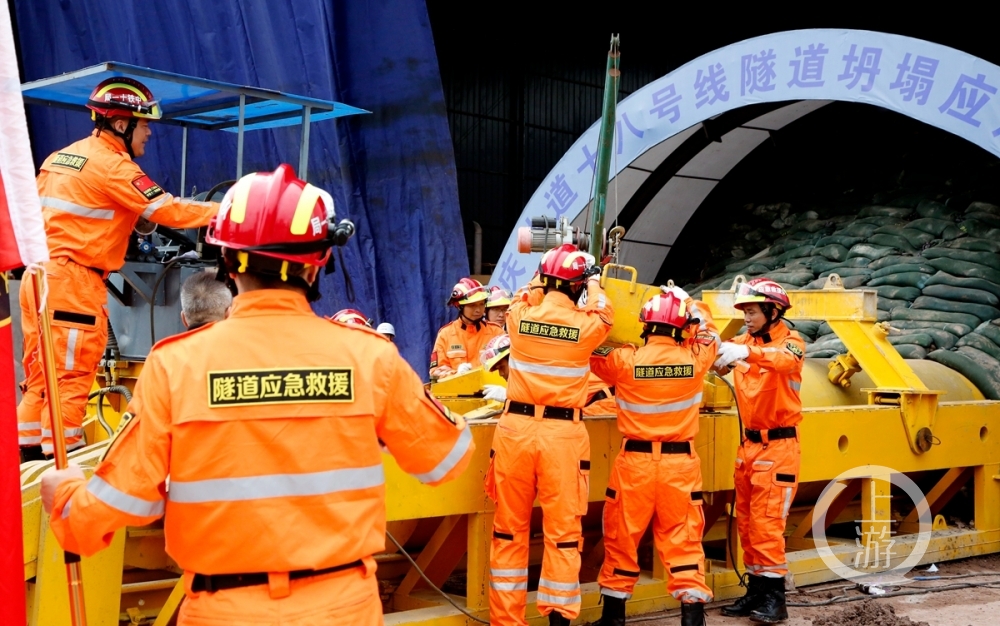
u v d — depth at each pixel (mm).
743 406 5883
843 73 8836
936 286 9781
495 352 5477
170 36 10805
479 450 5180
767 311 5848
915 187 12125
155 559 4371
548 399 4883
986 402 7723
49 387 2510
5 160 2596
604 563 5414
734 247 13367
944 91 8281
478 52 15352
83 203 4449
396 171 10242
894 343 9031
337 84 10180
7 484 2551
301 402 2240
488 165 15500
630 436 5270
